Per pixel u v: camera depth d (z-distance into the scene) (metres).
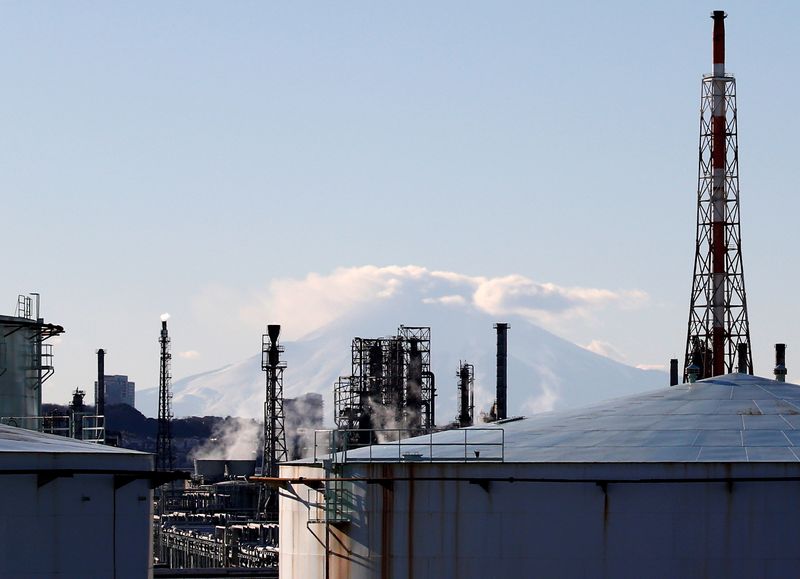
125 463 96.75
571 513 103.50
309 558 110.00
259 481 112.56
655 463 103.44
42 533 93.88
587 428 112.44
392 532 105.75
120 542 96.06
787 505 102.62
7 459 93.19
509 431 114.19
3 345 152.50
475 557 104.25
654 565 102.81
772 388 119.25
